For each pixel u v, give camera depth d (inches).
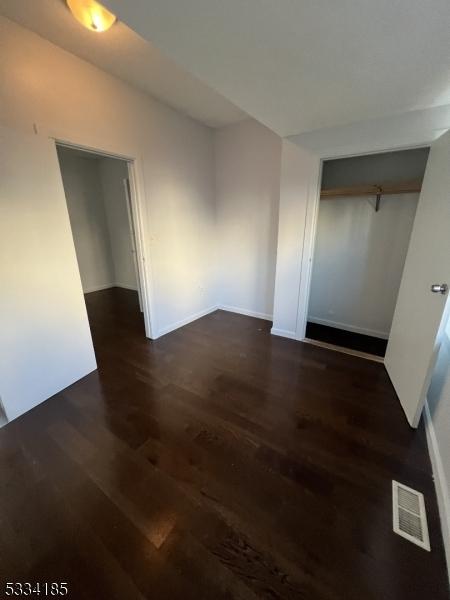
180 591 37.7
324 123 83.5
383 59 49.2
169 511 48.2
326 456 59.4
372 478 54.2
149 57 74.9
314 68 52.5
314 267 132.3
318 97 65.2
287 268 112.4
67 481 54.1
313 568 40.0
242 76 55.9
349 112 74.8
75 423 69.8
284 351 108.3
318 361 100.3
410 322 75.8
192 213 128.0
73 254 80.2
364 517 46.9
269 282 137.8
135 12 37.7
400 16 38.0
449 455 50.1
